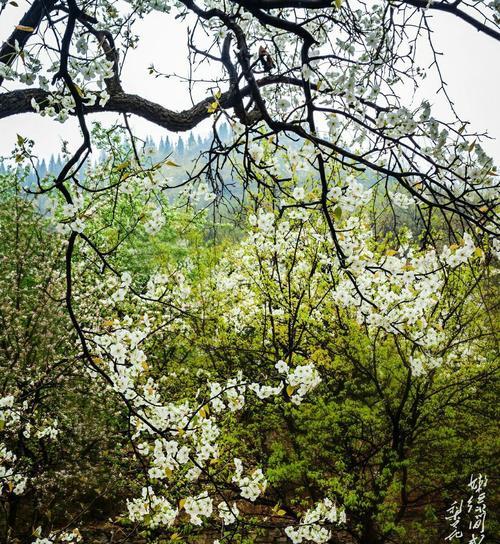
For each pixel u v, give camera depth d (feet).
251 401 25.79
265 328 28.99
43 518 30.35
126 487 30.53
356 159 6.98
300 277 27.86
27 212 32.30
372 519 24.21
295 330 28.73
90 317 29.45
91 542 28.17
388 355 26.55
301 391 11.49
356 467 25.88
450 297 23.76
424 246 8.84
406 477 25.54
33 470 26.43
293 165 8.40
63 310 30.71
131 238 43.86
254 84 7.97
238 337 30.04
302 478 25.40
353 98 7.36
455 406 26.63
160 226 8.43
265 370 26.37
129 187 7.87
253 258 28.27
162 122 10.61
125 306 31.07
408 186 6.87
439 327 15.10
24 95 9.08
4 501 26.73
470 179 7.30
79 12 6.35
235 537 20.83
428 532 25.23
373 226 20.72
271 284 26.94
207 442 11.15
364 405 25.45
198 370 29.73
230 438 23.08
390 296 12.94
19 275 32.04
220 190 10.62
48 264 31.07
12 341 30.35
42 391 29.71
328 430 24.76
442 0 6.93
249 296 31.17
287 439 27.58
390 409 26.30
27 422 22.53
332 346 26.71
